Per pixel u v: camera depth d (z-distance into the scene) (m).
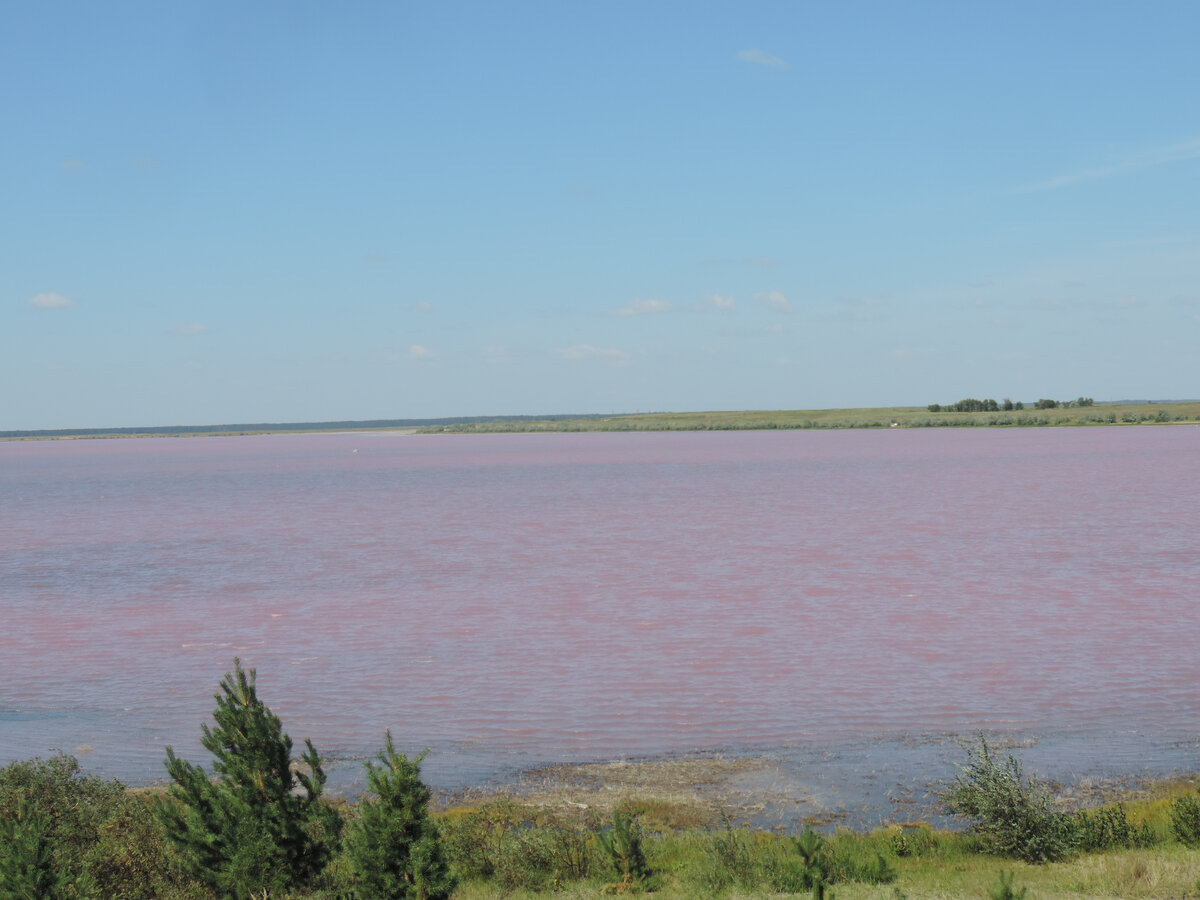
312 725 24.56
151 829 14.20
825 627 35.28
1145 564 48.53
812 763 20.91
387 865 11.84
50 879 11.91
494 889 14.51
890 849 15.78
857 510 80.56
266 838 12.12
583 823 17.70
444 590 45.69
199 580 50.31
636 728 23.70
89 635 36.81
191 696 27.81
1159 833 15.58
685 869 14.94
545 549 60.50
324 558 58.31
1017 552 54.09
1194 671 27.67
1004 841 15.49
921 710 24.64
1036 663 29.08
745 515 78.88
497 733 23.55
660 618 37.78
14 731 24.66
